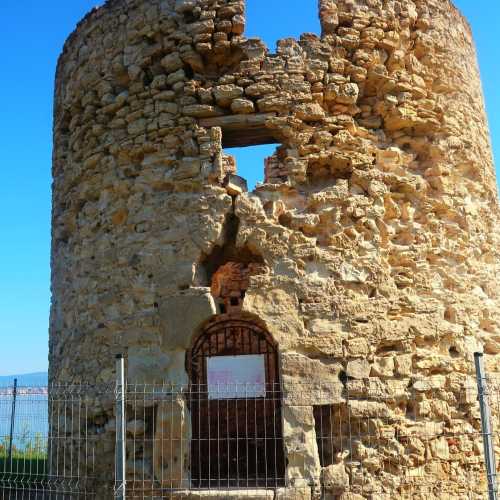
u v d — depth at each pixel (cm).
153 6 962
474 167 1019
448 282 932
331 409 845
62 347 1024
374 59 941
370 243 893
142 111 945
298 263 868
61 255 1085
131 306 900
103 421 905
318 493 800
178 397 838
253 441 1226
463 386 892
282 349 841
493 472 654
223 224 882
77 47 1075
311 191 911
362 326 859
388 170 935
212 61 938
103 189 973
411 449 841
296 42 927
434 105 977
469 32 1121
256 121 903
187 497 805
